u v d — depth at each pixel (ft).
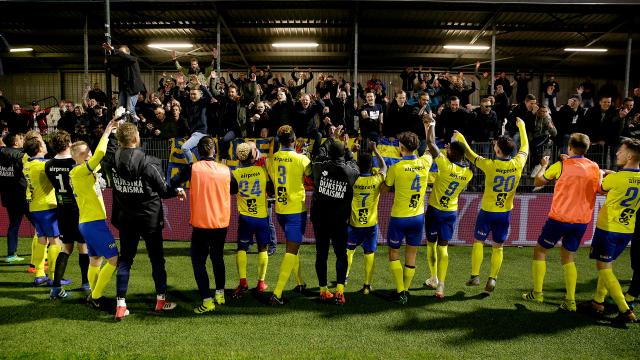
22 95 57.26
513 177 16.20
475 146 26.53
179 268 19.86
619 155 14.70
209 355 11.53
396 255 15.90
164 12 35.83
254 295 16.43
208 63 52.16
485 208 16.70
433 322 14.01
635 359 11.71
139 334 12.85
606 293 15.51
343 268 15.34
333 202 14.71
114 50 22.62
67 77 56.95
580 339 12.91
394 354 11.71
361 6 32.94
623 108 27.53
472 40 40.34
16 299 15.69
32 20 37.47
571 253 15.26
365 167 15.74
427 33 40.52
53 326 13.35
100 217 14.39
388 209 25.08
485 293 16.88
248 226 16.29
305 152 27.76
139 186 13.56
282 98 29.40
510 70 53.88
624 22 35.22
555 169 15.47
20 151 20.48
